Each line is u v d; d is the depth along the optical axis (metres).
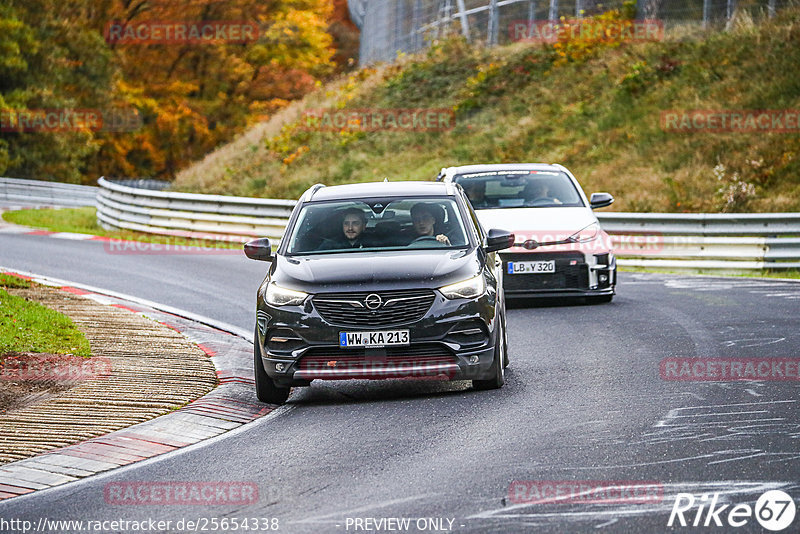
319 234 35.22
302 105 153.00
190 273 67.56
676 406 29.08
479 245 34.94
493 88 132.50
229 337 44.88
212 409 31.20
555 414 28.77
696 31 127.19
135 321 46.66
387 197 36.53
